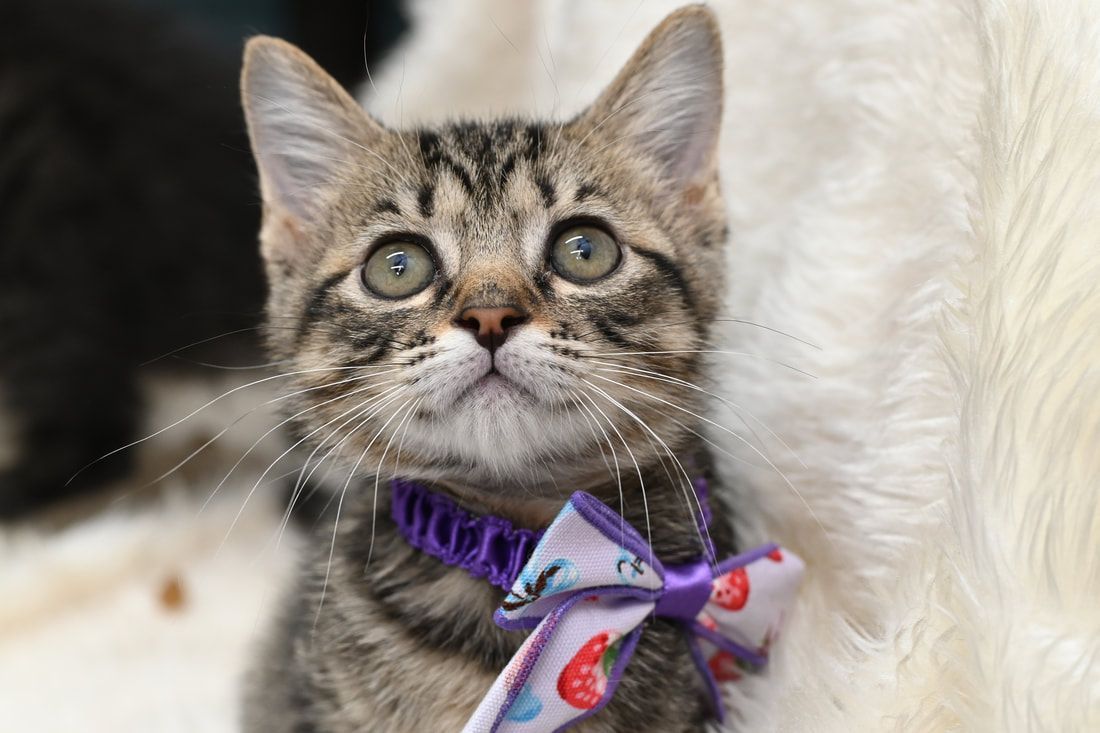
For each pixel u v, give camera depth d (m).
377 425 0.35
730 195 0.42
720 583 0.35
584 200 0.36
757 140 0.42
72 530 0.48
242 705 0.41
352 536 0.37
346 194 0.37
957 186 0.35
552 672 0.33
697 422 0.37
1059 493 0.31
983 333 0.33
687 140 0.37
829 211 0.38
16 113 0.52
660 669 0.35
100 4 0.56
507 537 0.35
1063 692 0.30
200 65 0.56
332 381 0.35
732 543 0.38
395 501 0.36
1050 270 0.32
